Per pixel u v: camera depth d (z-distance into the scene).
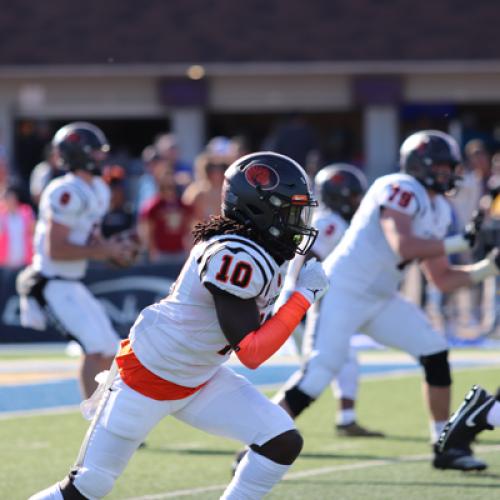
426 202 21.80
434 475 21.33
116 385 15.23
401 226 21.52
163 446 24.92
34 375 35.28
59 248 24.39
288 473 21.70
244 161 15.20
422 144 21.89
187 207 42.09
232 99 69.25
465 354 39.12
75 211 24.53
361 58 68.44
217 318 14.91
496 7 70.38
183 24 70.69
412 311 22.64
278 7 71.25
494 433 25.92
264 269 14.45
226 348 15.22
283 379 34.00
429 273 22.56
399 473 21.56
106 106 69.69
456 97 68.88
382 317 22.64
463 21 69.88
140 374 15.10
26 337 42.19
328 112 72.88
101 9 71.50
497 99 68.81
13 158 69.69
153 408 15.19
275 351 14.56
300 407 22.11
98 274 41.94
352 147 72.00
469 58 68.19
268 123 72.31
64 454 23.89
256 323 14.50
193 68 68.25
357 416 28.33
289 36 69.75
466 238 21.34
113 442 15.11
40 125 61.50
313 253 25.36
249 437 15.42
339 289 22.33
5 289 42.53
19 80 69.56
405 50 68.75
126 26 70.62
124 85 69.44
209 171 41.72
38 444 25.02
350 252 22.41
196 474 21.89
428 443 24.77
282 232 15.05
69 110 69.81
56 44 69.94
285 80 69.12
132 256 25.22
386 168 68.62
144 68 68.56
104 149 25.05
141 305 41.81
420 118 69.56
